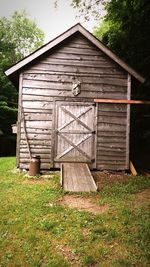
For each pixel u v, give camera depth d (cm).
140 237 473
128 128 1032
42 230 509
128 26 1580
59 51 1025
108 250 438
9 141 2273
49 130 1019
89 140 1028
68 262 410
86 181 848
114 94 1035
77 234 491
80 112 1027
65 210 607
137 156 1499
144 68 1495
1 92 2414
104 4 1972
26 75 1011
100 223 537
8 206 624
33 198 684
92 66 1034
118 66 1040
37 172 941
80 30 992
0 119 2233
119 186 816
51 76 1020
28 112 1013
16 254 429
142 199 693
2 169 1089
